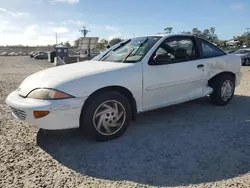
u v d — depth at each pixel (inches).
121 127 144.9
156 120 175.8
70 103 125.0
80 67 152.0
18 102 129.1
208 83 197.0
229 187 97.0
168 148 131.6
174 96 170.6
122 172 109.3
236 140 140.3
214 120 174.1
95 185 100.0
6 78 448.5
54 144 138.6
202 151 127.5
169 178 104.0
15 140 144.3
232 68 208.8
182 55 174.7
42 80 134.3
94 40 1216.2
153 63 156.8
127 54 167.6
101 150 130.3
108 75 138.5
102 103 136.1
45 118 122.3
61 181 102.8
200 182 100.7
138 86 149.5
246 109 200.2
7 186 99.0
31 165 115.8
